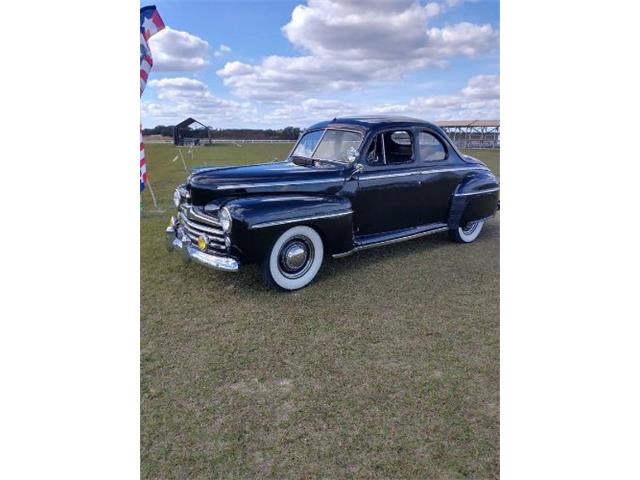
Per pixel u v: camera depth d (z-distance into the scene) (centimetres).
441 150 535
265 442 223
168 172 1395
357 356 301
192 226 427
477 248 557
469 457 214
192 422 237
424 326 344
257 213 375
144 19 646
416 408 248
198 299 390
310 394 260
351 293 407
